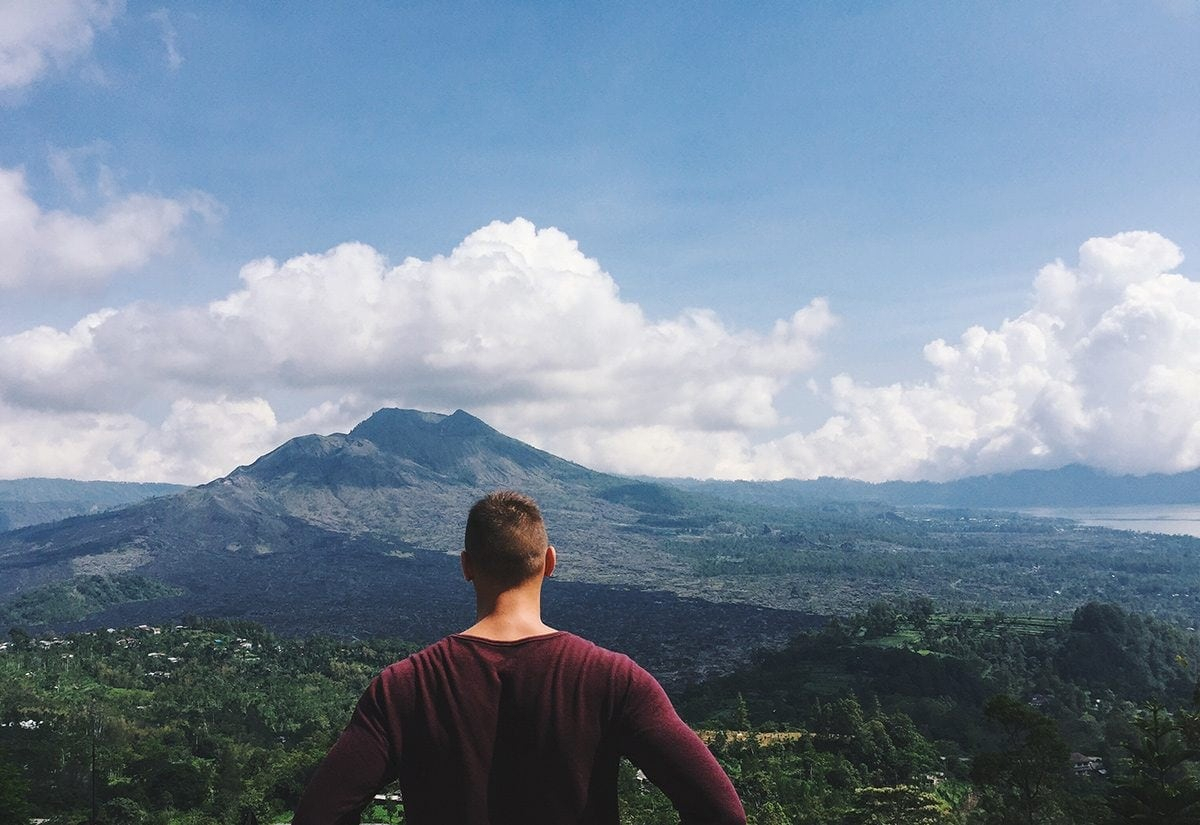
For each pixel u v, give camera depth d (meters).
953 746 106.94
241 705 163.88
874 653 162.00
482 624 3.24
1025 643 172.00
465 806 2.90
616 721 3.00
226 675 195.00
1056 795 53.69
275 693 176.00
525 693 2.99
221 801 96.19
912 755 93.69
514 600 3.29
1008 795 58.19
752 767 88.69
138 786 98.25
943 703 130.12
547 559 3.40
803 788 81.94
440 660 3.09
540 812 2.90
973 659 159.62
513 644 3.10
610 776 3.00
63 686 175.62
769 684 150.75
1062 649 164.75
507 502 3.35
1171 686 151.00
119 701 164.00
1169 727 35.34
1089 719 117.50
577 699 2.99
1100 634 167.38
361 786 2.94
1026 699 137.75
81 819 87.94
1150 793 34.28
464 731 2.95
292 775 100.38
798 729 115.19
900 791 71.12
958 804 83.81
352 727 3.05
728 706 138.88
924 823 69.81
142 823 89.06
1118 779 35.84
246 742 131.50
